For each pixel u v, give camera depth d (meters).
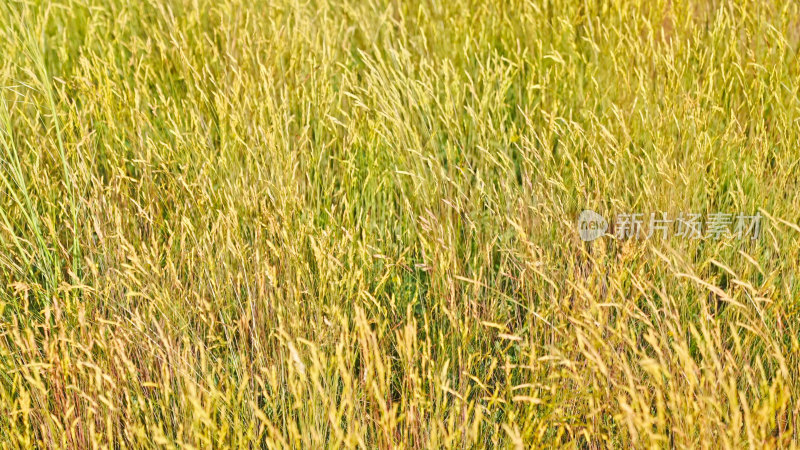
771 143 2.40
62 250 2.05
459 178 2.42
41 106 2.54
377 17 3.11
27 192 2.26
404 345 1.72
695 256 2.14
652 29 2.74
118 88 2.69
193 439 1.63
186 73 2.71
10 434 1.62
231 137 2.42
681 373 1.65
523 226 2.21
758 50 2.74
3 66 2.66
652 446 1.40
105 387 1.73
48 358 1.68
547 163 2.27
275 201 2.21
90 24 2.98
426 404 1.69
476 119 2.42
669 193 2.18
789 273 2.00
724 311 1.95
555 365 1.75
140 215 2.15
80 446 1.72
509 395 1.74
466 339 1.83
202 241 2.03
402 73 2.61
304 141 2.34
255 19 2.98
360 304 2.01
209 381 1.64
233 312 2.07
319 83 2.73
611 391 1.66
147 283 1.96
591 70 2.79
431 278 2.04
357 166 2.50
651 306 1.71
